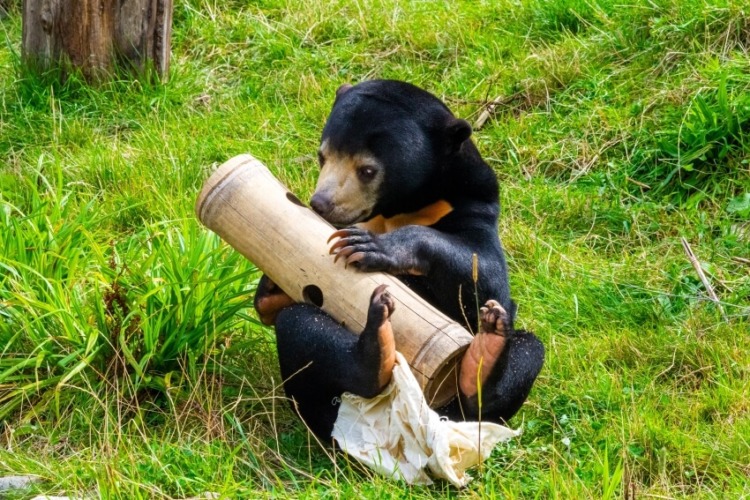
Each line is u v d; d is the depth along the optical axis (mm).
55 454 8344
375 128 8961
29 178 12266
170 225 11367
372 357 7418
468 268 8562
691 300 10875
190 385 8797
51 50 15078
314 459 8188
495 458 8156
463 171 9164
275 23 16797
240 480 7781
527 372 8414
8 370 8711
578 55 14812
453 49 15773
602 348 10070
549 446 8367
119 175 12977
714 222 12102
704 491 7918
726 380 9422
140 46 15219
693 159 12703
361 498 7359
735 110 12734
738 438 8383
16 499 7508
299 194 12641
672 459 8219
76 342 9031
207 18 16953
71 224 10188
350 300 7879
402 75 15430
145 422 8750
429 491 7648
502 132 13836
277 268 8164
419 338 7695
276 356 9500
